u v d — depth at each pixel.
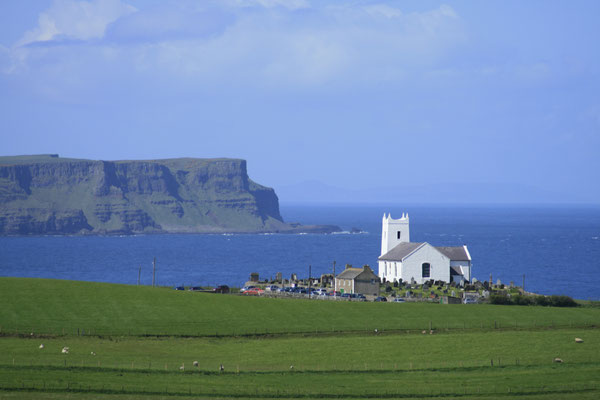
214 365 176.12
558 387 159.88
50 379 154.50
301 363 181.00
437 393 154.75
